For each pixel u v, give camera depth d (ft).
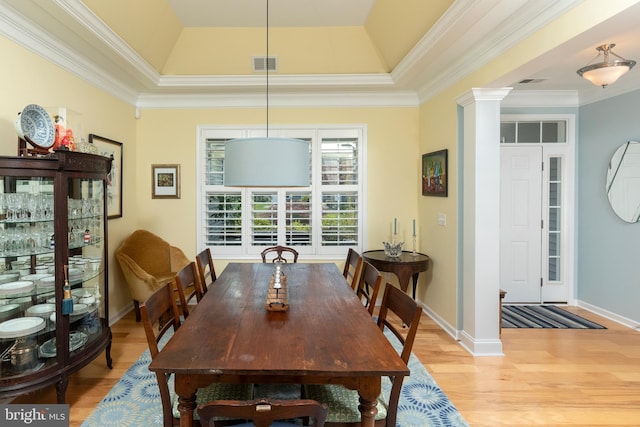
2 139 7.02
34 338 6.66
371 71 12.05
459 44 8.74
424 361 9.00
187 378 4.18
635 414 6.90
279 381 4.21
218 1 9.59
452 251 10.54
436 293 11.73
